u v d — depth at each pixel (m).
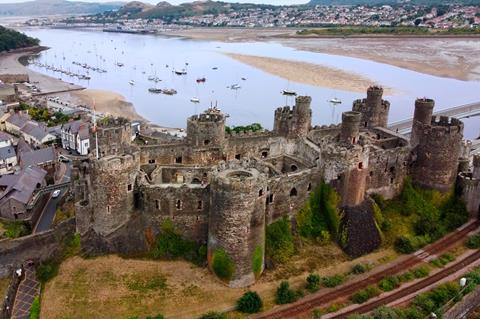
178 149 87.00
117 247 71.12
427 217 80.88
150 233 72.00
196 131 84.94
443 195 84.06
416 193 85.00
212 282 66.00
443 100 190.75
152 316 59.38
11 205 89.19
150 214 71.56
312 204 76.12
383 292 64.69
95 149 73.62
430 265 70.94
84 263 69.62
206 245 70.88
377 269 69.62
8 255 73.50
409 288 65.69
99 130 76.75
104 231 71.56
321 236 74.25
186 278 66.62
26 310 63.47
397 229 78.44
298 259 70.81
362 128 97.12
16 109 168.62
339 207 75.31
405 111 175.25
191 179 80.38
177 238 71.69
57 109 177.88
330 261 70.81
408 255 73.44
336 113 178.38
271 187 71.31
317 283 65.19
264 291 64.62
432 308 61.06
